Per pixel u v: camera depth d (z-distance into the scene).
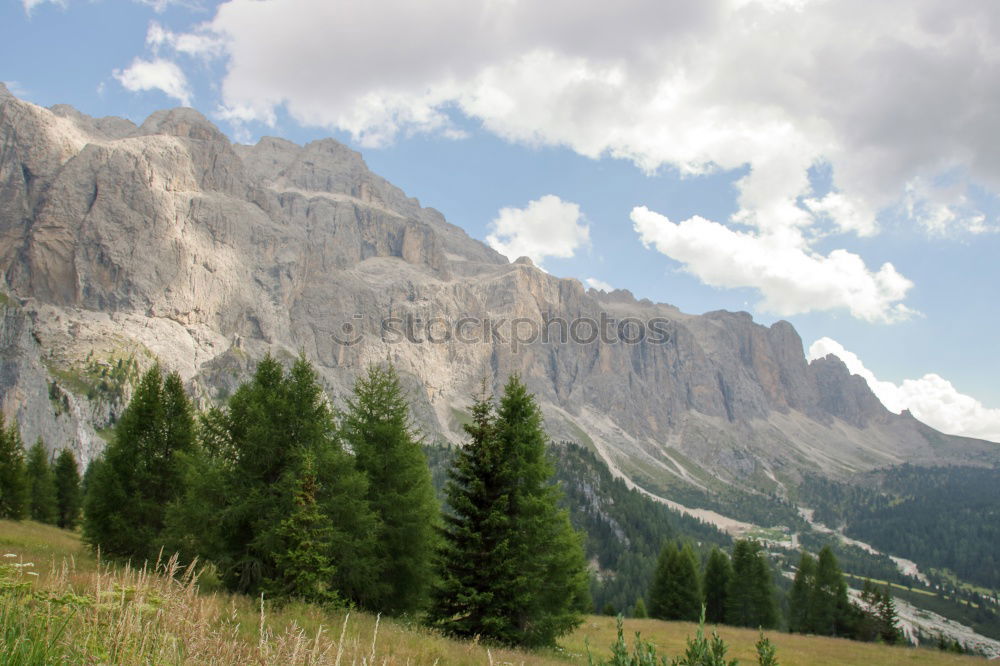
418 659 13.30
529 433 26.66
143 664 5.67
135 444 33.53
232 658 6.86
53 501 72.12
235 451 25.08
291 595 20.20
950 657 39.28
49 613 5.86
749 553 73.94
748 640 43.81
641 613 76.00
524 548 24.17
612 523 187.75
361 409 30.64
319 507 23.19
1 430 59.97
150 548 30.89
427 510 29.67
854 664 34.81
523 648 23.27
